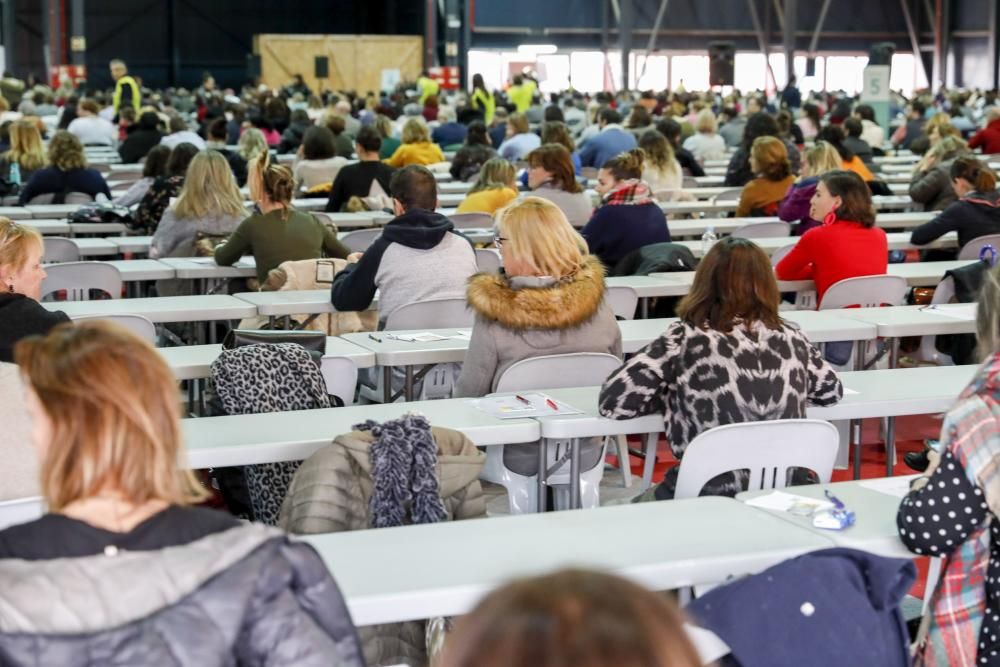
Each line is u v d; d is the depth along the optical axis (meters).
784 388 3.40
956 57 30.41
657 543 2.59
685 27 29.92
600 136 12.28
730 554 2.53
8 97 18.12
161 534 1.58
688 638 0.93
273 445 3.25
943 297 5.90
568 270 3.98
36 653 1.48
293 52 26.97
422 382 5.01
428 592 2.32
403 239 5.17
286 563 1.61
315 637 1.58
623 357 4.38
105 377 1.59
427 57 27.50
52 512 1.60
